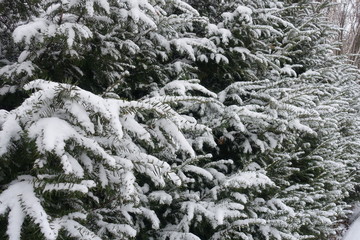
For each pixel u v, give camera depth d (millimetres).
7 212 1089
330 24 5285
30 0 1739
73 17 1853
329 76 4836
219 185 2447
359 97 5531
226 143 3027
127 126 1324
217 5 3713
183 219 2107
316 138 3762
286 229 2625
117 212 1638
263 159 2898
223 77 3316
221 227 2312
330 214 3199
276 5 4145
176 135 1466
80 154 1229
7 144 1091
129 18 2045
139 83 2586
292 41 3924
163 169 1409
